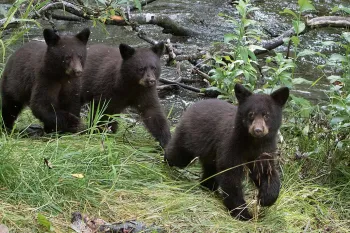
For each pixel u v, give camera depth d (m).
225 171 8.81
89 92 11.59
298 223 8.73
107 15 13.20
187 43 16.44
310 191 9.52
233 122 8.94
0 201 8.02
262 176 8.89
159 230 7.94
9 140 9.24
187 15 17.98
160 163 10.04
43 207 8.03
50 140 9.61
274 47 15.23
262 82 13.54
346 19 14.52
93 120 11.12
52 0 13.72
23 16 11.00
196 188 9.39
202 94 13.70
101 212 8.23
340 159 10.02
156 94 11.31
